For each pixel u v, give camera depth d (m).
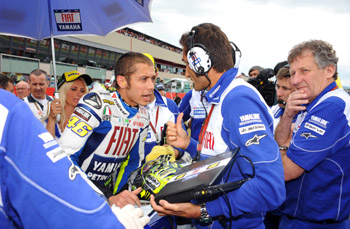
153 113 2.43
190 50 1.08
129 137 1.44
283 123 1.44
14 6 2.33
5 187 0.50
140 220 0.69
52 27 2.51
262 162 0.85
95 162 1.38
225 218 1.00
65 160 0.57
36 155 0.52
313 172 1.32
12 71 10.00
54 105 2.32
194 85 1.17
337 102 1.21
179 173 1.12
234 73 1.04
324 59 1.26
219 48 1.04
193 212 0.93
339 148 1.23
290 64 1.38
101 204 0.57
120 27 2.62
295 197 1.40
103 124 1.30
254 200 0.85
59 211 0.51
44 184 0.51
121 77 1.35
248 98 0.93
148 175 1.35
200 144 1.18
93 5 2.43
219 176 0.86
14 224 0.54
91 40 18.06
